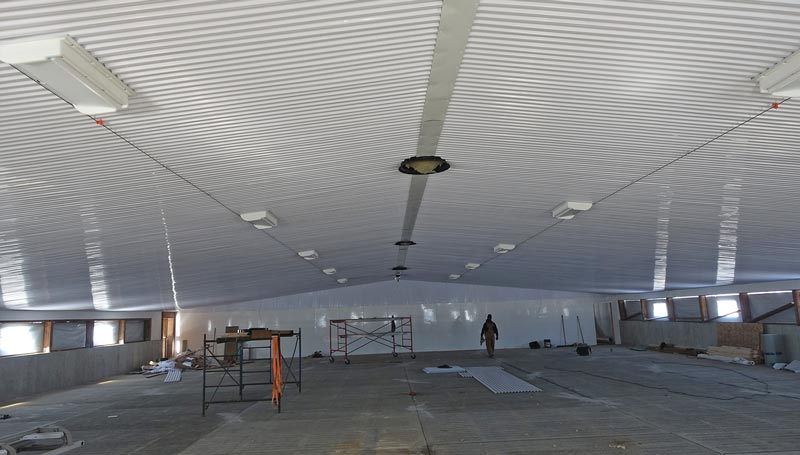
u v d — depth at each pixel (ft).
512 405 28.32
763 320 44.09
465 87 13.55
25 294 32.27
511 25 10.78
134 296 43.86
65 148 14.05
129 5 8.87
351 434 23.13
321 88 12.80
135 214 20.93
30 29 8.99
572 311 70.13
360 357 64.03
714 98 13.61
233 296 58.95
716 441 19.44
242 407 31.35
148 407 32.73
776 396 27.86
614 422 23.18
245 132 14.75
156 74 11.07
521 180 21.79
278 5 9.46
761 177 18.97
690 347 53.72
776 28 10.53
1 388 36.99
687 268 39.32
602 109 14.65
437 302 69.82
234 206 22.31
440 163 19.44
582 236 32.68
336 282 62.69
